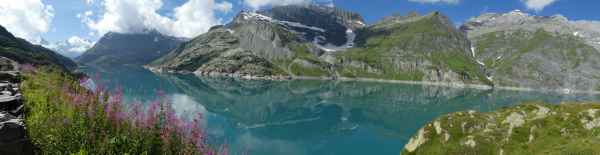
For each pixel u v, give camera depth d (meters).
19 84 25.16
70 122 15.92
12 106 17.19
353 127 82.19
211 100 116.94
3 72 26.47
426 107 127.31
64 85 25.84
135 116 18.38
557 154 29.50
